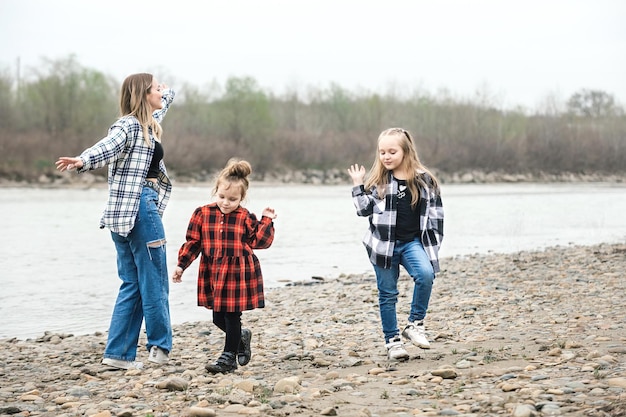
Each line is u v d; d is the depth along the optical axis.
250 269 5.72
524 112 83.19
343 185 62.38
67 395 5.24
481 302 9.41
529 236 22.20
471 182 72.12
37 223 25.53
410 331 5.84
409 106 79.38
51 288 12.67
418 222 5.94
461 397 4.54
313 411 4.43
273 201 40.41
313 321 8.90
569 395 4.32
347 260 16.75
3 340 8.48
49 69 63.09
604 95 116.62
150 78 6.23
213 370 5.74
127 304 6.18
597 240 20.91
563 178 77.25
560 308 8.59
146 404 4.83
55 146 56.62
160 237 6.15
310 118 76.75
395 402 4.54
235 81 67.44
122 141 5.94
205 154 60.75
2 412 4.76
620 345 5.86
